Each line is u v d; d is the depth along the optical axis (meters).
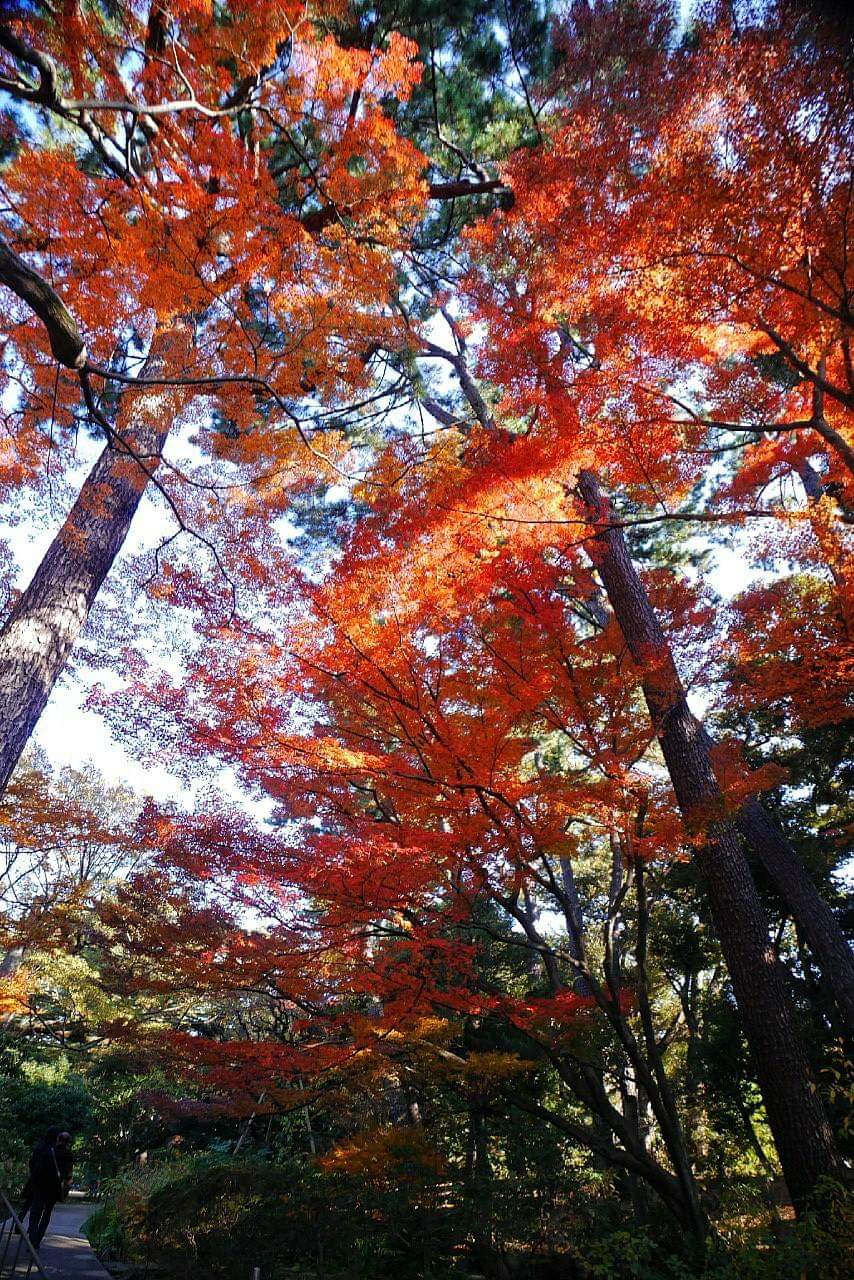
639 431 6.27
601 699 6.57
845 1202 5.03
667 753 8.09
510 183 6.21
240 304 5.74
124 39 5.54
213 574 6.43
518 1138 9.19
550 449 6.25
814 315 5.45
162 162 5.45
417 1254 7.54
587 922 18.38
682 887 14.41
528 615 6.30
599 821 6.48
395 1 8.38
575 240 5.64
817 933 10.45
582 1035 7.32
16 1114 19.05
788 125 4.41
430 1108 10.01
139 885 6.71
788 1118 6.62
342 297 5.89
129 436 7.33
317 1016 6.77
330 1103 8.18
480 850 6.19
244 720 6.05
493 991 6.65
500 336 6.59
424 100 9.35
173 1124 16.22
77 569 6.93
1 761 6.13
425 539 6.31
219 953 6.24
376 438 9.90
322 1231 7.39
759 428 5.78
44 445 6.29
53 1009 18.45
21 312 5.53
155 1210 8.39
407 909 6.16
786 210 4.71
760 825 11.32
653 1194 8.32
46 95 3.97
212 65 5.51
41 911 9.39
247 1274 7.18
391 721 6.50
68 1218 14.49
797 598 7.79
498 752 6.05
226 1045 6.29
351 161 6.21
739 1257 4.96
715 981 16.09
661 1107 6.72
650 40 4.98
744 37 4.37
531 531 6.45
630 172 5.11
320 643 6.12
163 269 5.25
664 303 5.48
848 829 11.67
